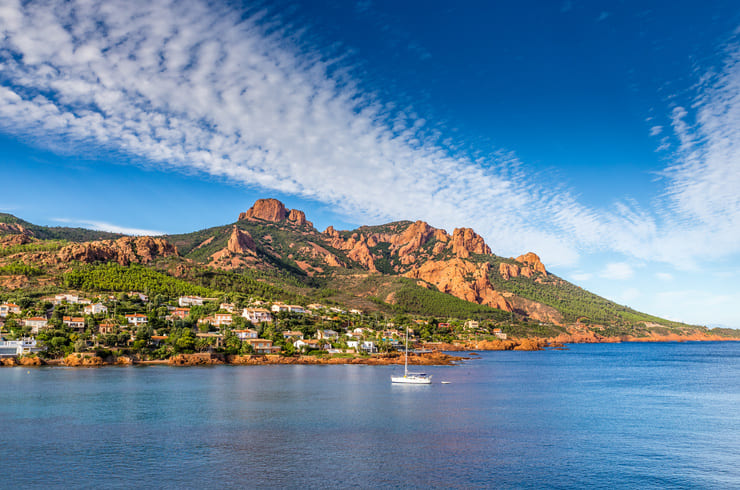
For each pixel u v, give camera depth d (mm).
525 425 83938
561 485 55094
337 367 188375
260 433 76125
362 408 98125
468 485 54844
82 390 116062
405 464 61500
